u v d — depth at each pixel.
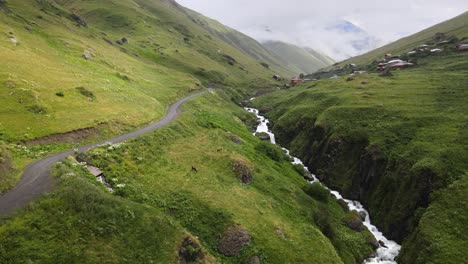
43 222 28.36
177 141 65.06
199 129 78.81
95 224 30.23
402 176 62.81
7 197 30.98
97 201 32.69
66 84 72.06
